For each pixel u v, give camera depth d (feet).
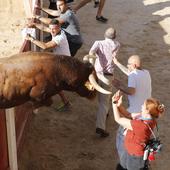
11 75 20.24
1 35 46.11
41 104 21.35
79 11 59.47
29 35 32.40
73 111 36.94
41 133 33.78
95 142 33.27
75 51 38.01
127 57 47.42
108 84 30.60
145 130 23.77
